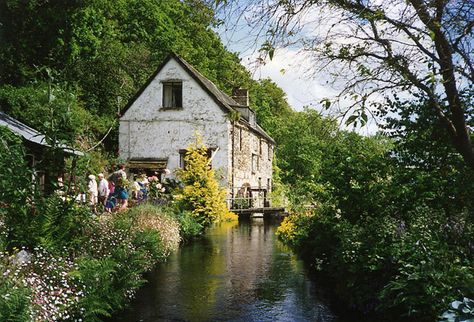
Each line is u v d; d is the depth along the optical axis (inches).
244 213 1061.1
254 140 1331.2
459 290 218.1
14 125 581.6
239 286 379.6
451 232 266.4
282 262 485.7
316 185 504.7
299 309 313.9
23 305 196.1
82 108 1036.5
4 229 300.7
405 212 318.0
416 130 332.5
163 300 338.3
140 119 1088.8
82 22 995.9
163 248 506.6
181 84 1084.5
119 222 436.1
